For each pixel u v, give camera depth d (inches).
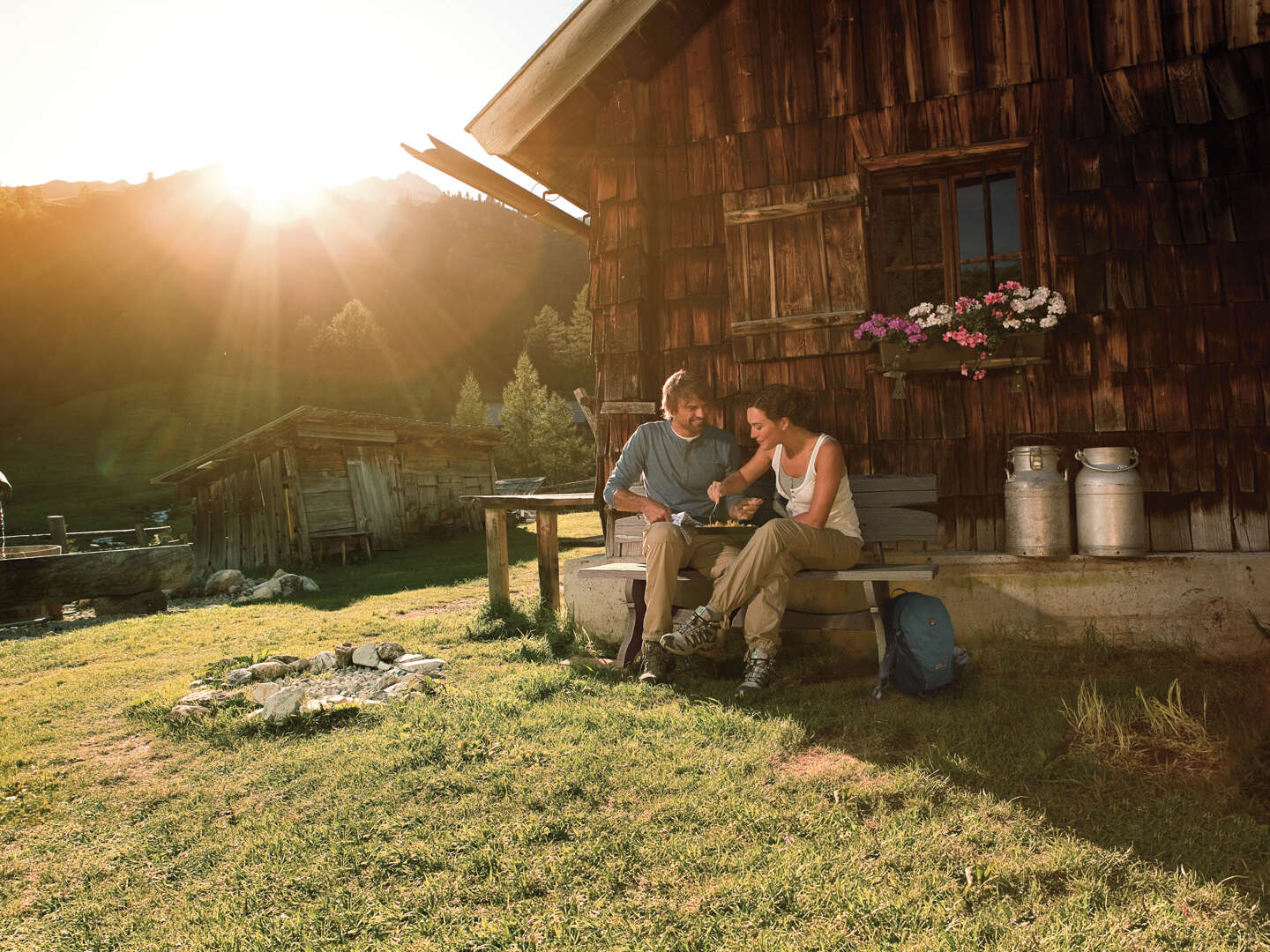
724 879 79.0
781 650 173.2
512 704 141.9
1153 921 68.4
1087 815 89.3
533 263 6481.3
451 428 830.5
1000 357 174.7
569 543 585.9
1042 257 178.4
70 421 3412.9
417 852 88.6
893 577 145.7
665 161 207.9
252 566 642.2
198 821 103.1
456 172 219.6
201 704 160.2
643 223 204.2
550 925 72.6
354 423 689.0
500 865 84.7
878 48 190.5
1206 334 169.5
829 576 148.5
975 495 181.8
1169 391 171.0
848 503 159.3
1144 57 173.5
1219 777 97.0
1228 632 160.9
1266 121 167.6
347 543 671.1
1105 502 162.1
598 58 191.5
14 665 237.3
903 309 198.1
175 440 3176.7
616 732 125.3
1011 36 181.5
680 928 71.2
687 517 164.4
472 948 69.9
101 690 186.9
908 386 186.9
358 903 79.1
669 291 206.5
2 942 76.1
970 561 172.9
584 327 4111.7
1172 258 171.5
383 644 191.8
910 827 88.4
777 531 147.5
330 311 5639.8
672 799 99.3
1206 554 164.6
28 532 1685.5
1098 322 174.9
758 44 199.9
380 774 113.7
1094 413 174.9
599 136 212.1
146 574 368.5
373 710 145.6
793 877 78.5
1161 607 163.9
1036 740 110.7
